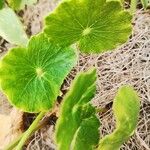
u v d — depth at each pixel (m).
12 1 0.19
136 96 0.16
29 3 0.20
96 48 0.16
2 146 0.21
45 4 0.21
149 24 0.19
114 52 0.19
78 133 0.16
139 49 0.19
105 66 0.19
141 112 0.18
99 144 0.16
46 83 0.16
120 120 0.15
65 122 0.15
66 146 0.15
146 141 0.18
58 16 0.14
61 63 0.16
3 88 0.16
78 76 0.15
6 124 0.21
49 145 0.20
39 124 0.19
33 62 0.16
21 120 0.20
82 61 0.19
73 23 0.14
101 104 0.19
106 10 0.14
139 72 0.18
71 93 0.14
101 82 0.19
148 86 0.18
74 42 0.16
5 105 0.21
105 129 0.19
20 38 0.19
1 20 0.19
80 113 0.16
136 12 0.19
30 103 0.16
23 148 0.20
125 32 0.15
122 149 0.18
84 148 0.17
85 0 0.13
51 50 0.16
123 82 0.18
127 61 0.19
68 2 0.13
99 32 0.15
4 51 0.22
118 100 0.15
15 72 0.16
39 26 0.21
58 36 0.15
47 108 0.17
